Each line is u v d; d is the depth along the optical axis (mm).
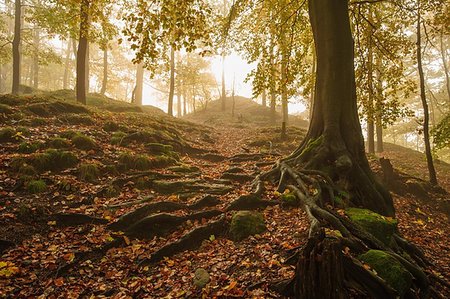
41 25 17438
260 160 11555
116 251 5535
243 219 6301
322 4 9211
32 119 10344
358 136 8719
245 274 4871
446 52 31797
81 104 13930
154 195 7574
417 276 4957
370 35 13367
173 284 4805
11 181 6703
